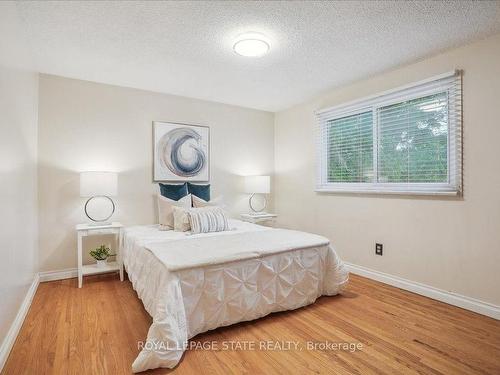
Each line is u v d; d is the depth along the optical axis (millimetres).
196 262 1902
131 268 2666
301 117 4207
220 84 3406
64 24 2111
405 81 2869
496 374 1581
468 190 2408
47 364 1639
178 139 3822
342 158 3613
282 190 4555
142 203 3588
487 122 2293
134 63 2803
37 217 2980
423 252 2717
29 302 2414
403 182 2928
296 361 1696
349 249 3439
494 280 2256
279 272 2283
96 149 3320
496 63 2246
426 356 1745
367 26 2145
